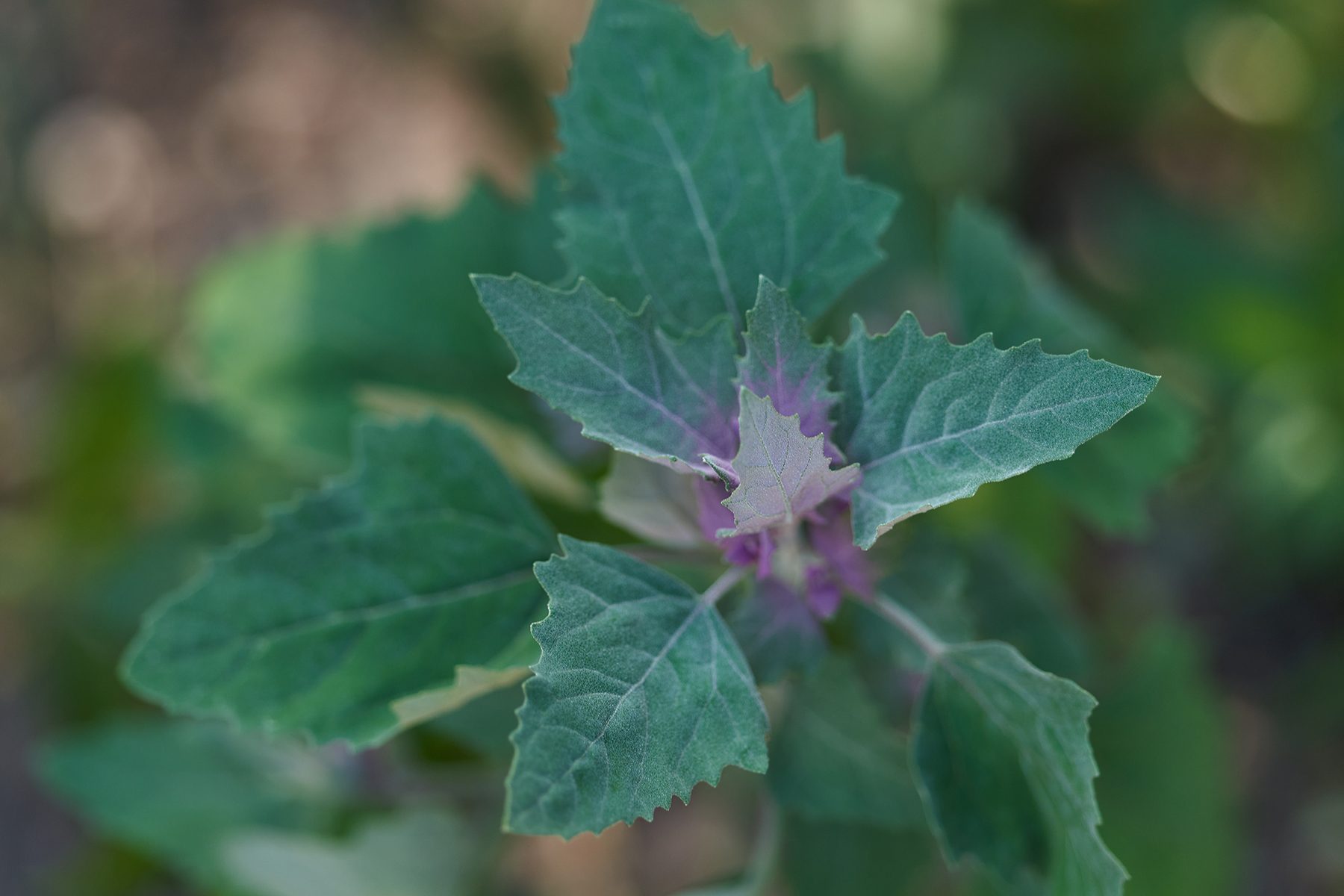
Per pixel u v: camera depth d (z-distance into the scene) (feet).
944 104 3.23
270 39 4.11
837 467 1.31
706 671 1.28
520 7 3.88
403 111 3.97
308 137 4.00
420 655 1.42
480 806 1.75
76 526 2.95
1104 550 3.32
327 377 1.71
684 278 1.40
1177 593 3.33
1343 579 3.32
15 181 3.93
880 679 1.50
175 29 4.14
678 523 1.40
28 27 4.00
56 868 3.32
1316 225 3.11
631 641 1.27
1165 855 1.68
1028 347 1.27
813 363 1.31
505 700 1.52
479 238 1.72
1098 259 3.44
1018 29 3.24
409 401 1.57
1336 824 3.21
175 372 2.72
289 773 1.74
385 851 1.74
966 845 1.38
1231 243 3.09
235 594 1.42
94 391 2.94
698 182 1.41
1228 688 3.34
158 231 3.94
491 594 1.44
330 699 1.41
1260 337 2.94
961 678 1.37
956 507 1.87
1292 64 3.30
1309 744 3.28
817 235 1.41
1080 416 1.25
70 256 3.91
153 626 1.41
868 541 1.28
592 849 3.15
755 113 1.41
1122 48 3.30
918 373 1.29
